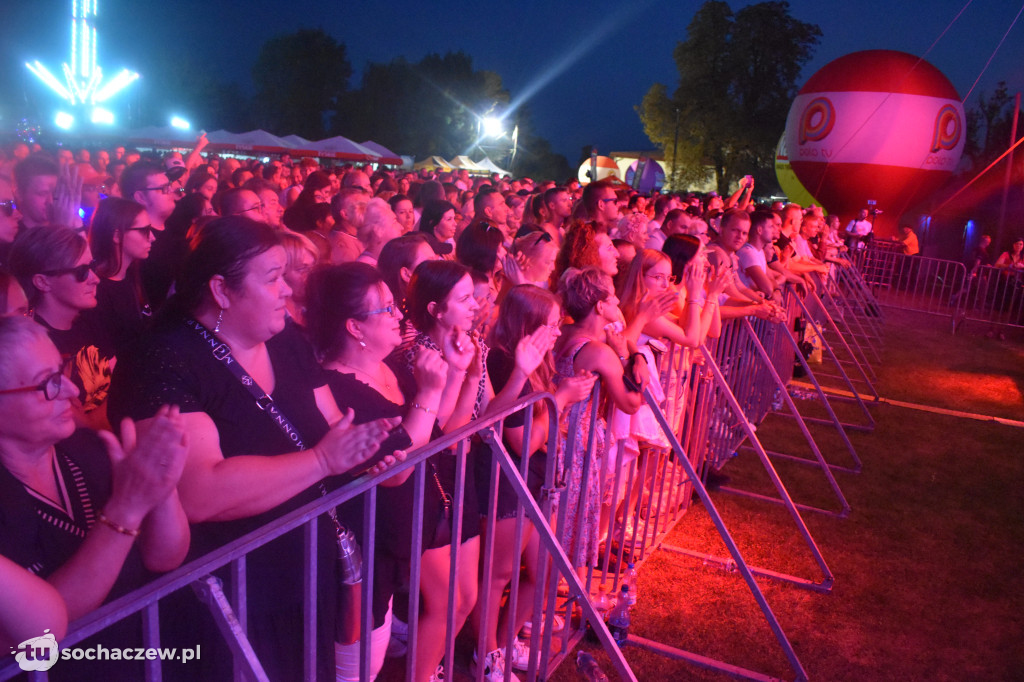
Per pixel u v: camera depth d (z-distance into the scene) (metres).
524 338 2.83
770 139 51.56
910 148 19.89
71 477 1.59
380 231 4.52
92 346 2.68
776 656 3.54
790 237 8.41
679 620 3.74
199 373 1.76
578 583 2.59
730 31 52.06
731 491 5.38
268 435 1.86
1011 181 20.94
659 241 7.20
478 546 2.78
